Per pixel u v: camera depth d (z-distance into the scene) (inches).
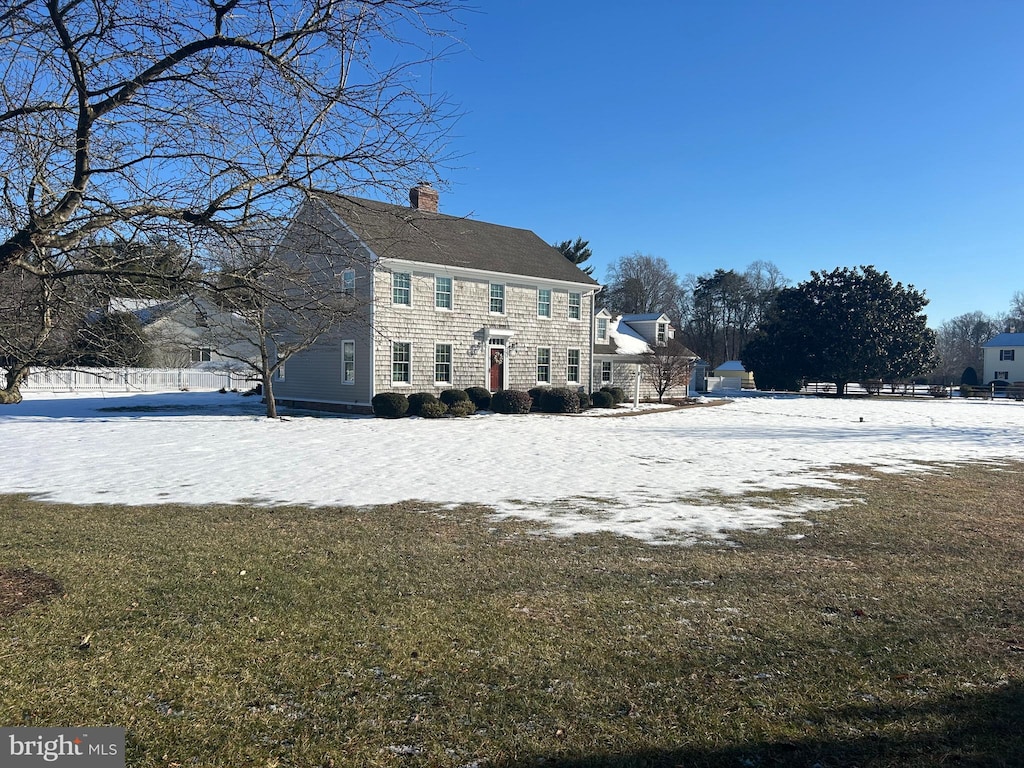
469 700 143.6
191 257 196.5
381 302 916.6
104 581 217.9
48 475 434.3
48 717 133.3
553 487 407.2
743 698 144.9
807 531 299.3
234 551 257.6
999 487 419.8
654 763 121.3
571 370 1219.2
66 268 209.5
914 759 120.9
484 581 224.1
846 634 179.9
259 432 701.3
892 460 550.6
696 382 1961.1
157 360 1314.0
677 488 406.3
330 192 203.6
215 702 140.9
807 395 1911.9
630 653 167.6
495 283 1083.9
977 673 155.6
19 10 179.0
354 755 122.8
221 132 196.4
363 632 179.5
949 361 3289.9
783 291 2015.3
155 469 462.3
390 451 569.0
